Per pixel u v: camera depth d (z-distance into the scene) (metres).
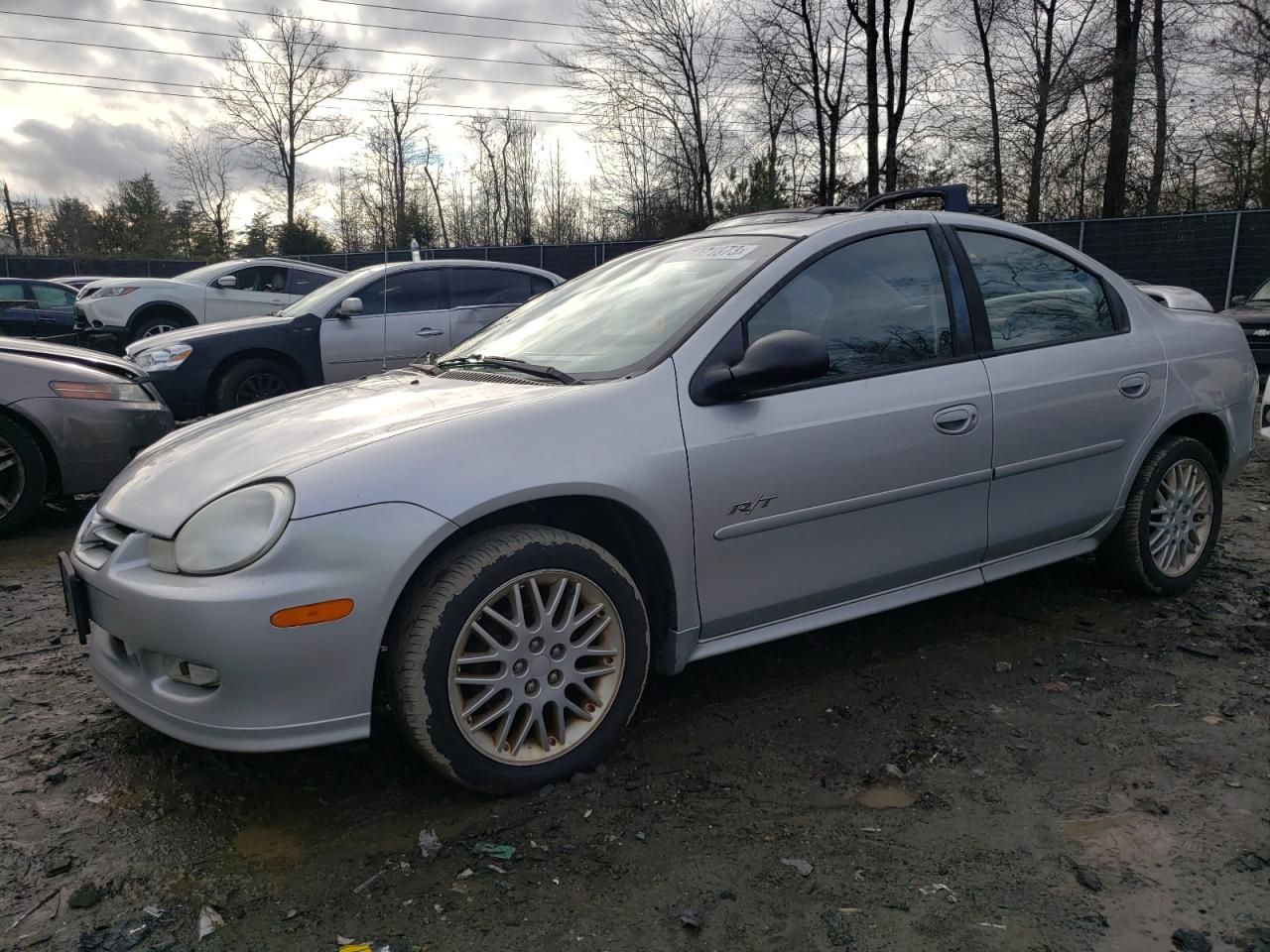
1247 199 23.88
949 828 2.46
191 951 2.04
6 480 5.35
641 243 24.95
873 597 3.25
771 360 2.73
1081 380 3.59
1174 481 4.01
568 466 2.56
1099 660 3.50
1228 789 2.61
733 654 3.63
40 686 3.43
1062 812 2.52
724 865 2.31
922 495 3.20
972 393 3.29
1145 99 23.25
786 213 3.75
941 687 3.30
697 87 32.53
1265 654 3.52
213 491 2.48
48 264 34.28
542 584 2.61
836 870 2.29
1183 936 2.02
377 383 3.30
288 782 2.73
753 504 2.86
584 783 2.69
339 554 2.32
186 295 13.41
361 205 51.03
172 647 2.35
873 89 26.02
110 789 2.71
